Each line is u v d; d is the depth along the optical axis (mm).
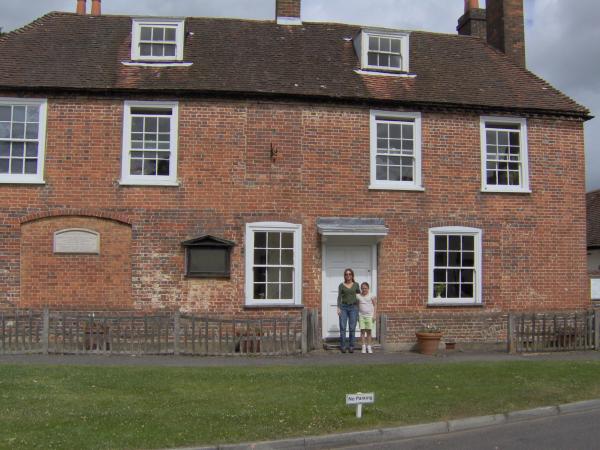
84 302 14828
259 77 16156
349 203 15867
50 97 15188
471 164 16594
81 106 15234
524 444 7652
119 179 15117
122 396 9094
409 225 16141
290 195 15641
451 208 16391
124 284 14961
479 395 9750
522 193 16781
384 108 16266
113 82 15383
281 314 15367
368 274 15938
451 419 8516
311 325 14250
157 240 15109
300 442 7410
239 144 15562
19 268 14711
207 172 15398
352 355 13867
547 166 17062
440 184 16391
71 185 15016
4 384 9531
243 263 15312
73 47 16656
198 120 15500
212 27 18219
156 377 10398
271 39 18047
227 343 13367
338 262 15891
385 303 15852
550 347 14820
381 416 8438
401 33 17328
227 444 7164
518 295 16562
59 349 12914
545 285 16750
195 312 15070
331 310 15781
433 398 9477
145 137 15469
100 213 14992
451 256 16406
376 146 16203
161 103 15414
